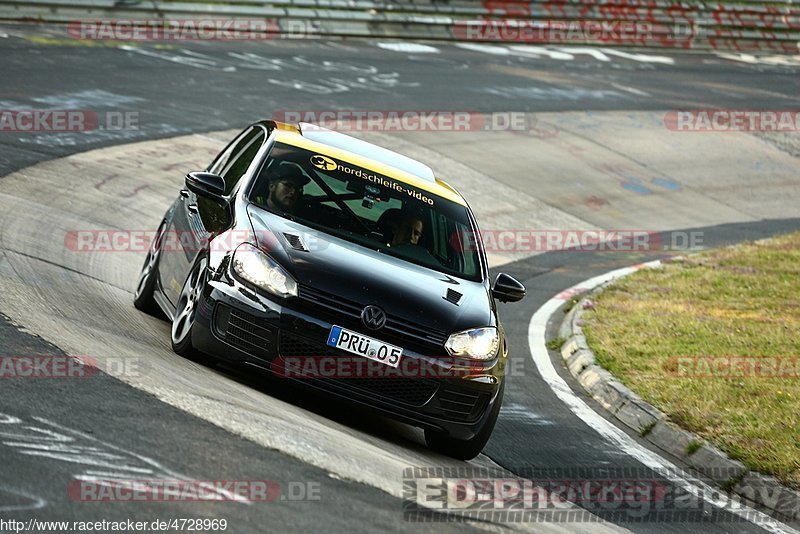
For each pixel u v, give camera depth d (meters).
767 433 23.80
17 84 48.12
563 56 93.94
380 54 77.50
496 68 81.94
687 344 31.89
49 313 20.52
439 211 22.61
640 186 62.06
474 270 21.75
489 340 19.61
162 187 39.69
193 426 15.52
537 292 39.84
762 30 116.00
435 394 18.89
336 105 60.03
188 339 19.47
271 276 18.66
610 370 28.92
